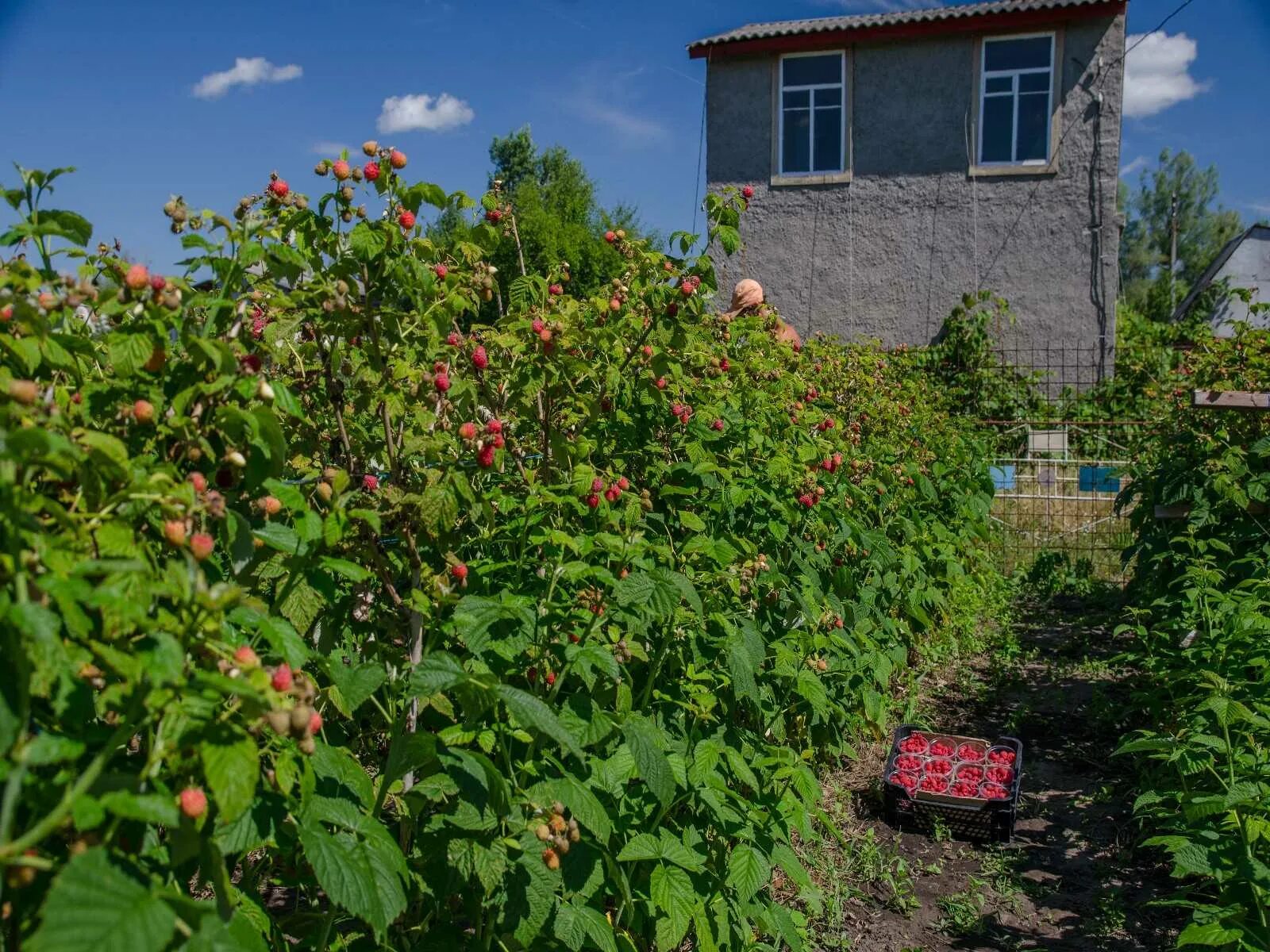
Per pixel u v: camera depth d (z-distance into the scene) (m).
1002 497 10.30
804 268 15.37
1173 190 80.75
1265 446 5.26
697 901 2.62
